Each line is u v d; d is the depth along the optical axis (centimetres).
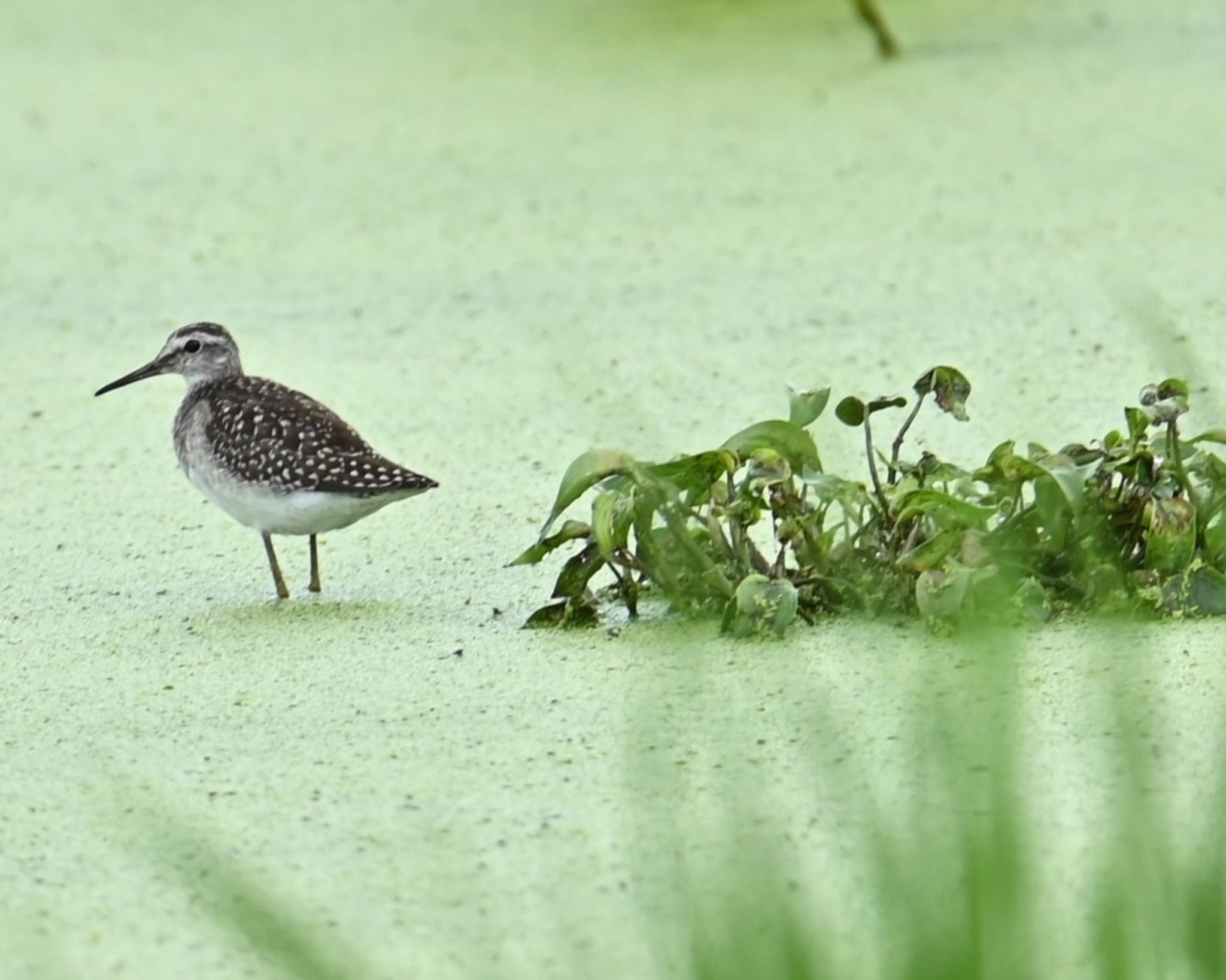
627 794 873
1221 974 631
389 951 753
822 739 891
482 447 1380
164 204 2020
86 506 1319
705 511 1148
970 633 798
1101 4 2533
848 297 1639
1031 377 1439
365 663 1046
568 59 2473
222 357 1205
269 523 1126
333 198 2006
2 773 930
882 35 2342
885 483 1157
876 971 639
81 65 2605
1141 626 986
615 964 731
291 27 2753
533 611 1112
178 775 919
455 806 872
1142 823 673
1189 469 1075
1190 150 1959
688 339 1568
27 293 1778
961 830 640
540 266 1773
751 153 2053
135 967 756
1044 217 1802
